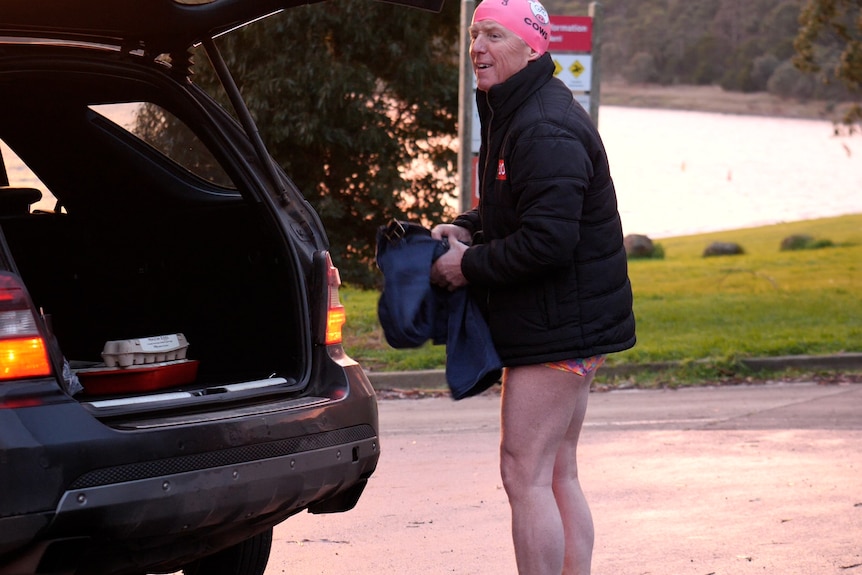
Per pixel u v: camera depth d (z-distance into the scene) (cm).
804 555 546
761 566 530
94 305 511
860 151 13762
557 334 408
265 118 1579
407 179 1700
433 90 1698
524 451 422
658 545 565
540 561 423
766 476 711
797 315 1522
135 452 337
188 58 445
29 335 330
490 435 871
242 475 363
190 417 362
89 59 428
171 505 343
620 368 1170
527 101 408
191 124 449
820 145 14700
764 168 11044
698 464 750
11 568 318
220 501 357
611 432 870
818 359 1205
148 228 488
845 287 1969
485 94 423
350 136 1638
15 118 493
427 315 423
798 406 998
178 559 362
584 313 410
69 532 323
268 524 390
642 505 643
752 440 833
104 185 496
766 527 594
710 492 671
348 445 408
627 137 15175
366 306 1512
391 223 429
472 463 766
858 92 2034
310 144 1634
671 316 1520
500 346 418
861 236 3622
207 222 464
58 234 512
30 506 315
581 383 426
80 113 484
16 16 407
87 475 327
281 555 555
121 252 499
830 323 1437
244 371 451
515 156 400
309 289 431
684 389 1113
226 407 380
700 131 16512
